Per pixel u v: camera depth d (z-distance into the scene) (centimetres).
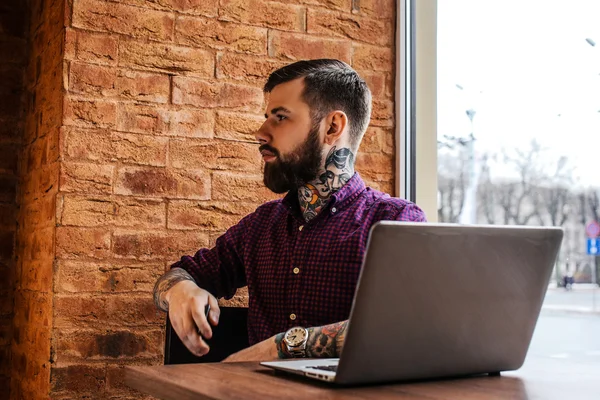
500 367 114
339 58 231
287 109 176
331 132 178
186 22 210
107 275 196
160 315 202
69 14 196
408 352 100
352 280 171
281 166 177
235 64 216
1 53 233
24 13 237
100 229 196
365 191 185
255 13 220
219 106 213
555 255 111
